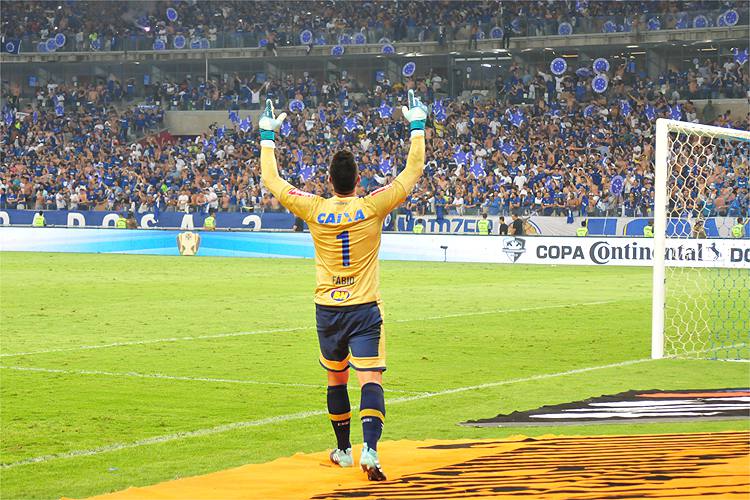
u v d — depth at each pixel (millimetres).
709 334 19047
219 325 19438
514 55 61281
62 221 50406
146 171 56969
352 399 11719
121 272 33688
